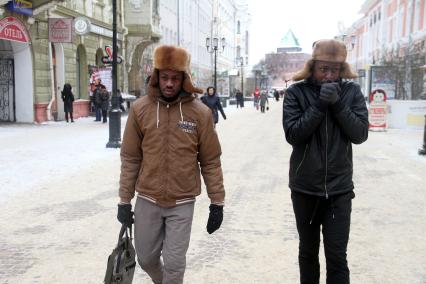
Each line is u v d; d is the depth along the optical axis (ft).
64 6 73.26
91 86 84.69
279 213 21.91
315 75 11.18
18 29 61.31
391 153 41.81
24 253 16.67
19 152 39.52
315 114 10.46
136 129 11.16
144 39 104.68
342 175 11.04
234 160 37.52
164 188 10.93
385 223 20.40
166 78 10.82
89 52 84.99
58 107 76.07
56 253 16.70
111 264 10.68
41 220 20.48
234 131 62.54
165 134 10.89
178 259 11.02
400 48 115.24
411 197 25.13
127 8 104.22
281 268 15.47
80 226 19.70
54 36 69.31
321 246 17.12
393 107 65.16
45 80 69.72
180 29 159.12
